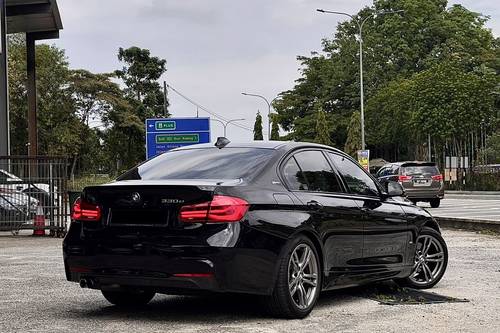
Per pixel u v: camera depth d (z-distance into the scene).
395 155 78.69
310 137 81.56
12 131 53.41
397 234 7.90
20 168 16.17
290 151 7.07
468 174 50.00
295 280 6.50
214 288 5.95
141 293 7.23
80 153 59.34
